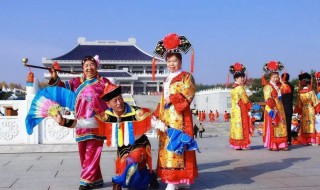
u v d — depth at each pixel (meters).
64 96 6.37
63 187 6.27
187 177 5.82
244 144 11.42
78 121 6.04
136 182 5.73
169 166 5.78
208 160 9.25
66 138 11.20
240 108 11.52
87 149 6.17
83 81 6.70
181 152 5.75
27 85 11.34
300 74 12.87
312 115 12.49
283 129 11.09
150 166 5.91
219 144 14.17
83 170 6.14
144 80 78.06
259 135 20.47
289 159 9.27
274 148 11.07
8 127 11.03
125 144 5.66
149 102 46.91
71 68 78.06
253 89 49.12
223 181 6.64
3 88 56.84
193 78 6.04
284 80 11.88
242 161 9.03
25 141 11.08
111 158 9.69
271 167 8.09
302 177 6.95
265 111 11.34
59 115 5.84
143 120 5.73
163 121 5.95
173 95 5.77
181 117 5.86
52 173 7.57
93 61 6.56
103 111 6.29
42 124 11.15
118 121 5.79
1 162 9.09
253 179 6.80
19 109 11.11
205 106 63.06
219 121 45.16
